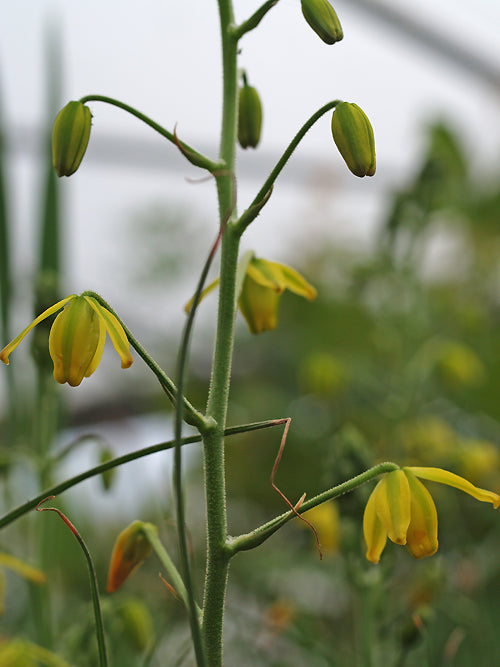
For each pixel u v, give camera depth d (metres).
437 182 0.78
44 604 0.53
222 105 0.46
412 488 0.46
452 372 0.77
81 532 0.62
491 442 0.89
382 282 0.80
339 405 0.87
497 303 1.10
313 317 0.99
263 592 0.66
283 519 0.45
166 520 0.48
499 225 1.07
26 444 0.58
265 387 0.96
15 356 0.58
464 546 0.60
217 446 0.45
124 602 0.52
